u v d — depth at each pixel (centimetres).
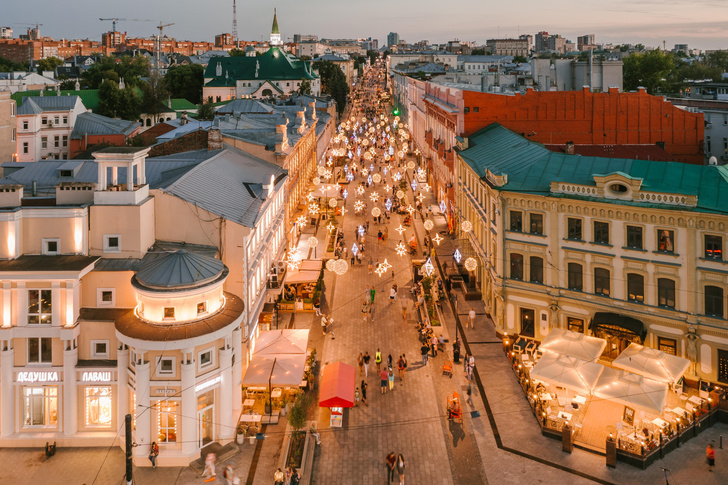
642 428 3450
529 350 4400
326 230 7544
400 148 14925
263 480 3083
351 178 10500
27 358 3350
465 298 5572
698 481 3039
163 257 3347
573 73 9681
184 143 5850
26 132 10188
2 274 3209
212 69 19800
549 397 3781
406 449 3384
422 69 18775
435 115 9562
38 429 3391
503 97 6725
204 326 3234
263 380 3600
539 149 5062
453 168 7388
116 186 3659
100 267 3456
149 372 3173
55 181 4734
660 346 3934
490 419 3684
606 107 6588
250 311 4053
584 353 3769
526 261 4512
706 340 3719
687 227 3709
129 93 13362
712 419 3553
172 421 3238
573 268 4281
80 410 3384
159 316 3241
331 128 13850
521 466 3216
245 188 4712
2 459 3234
